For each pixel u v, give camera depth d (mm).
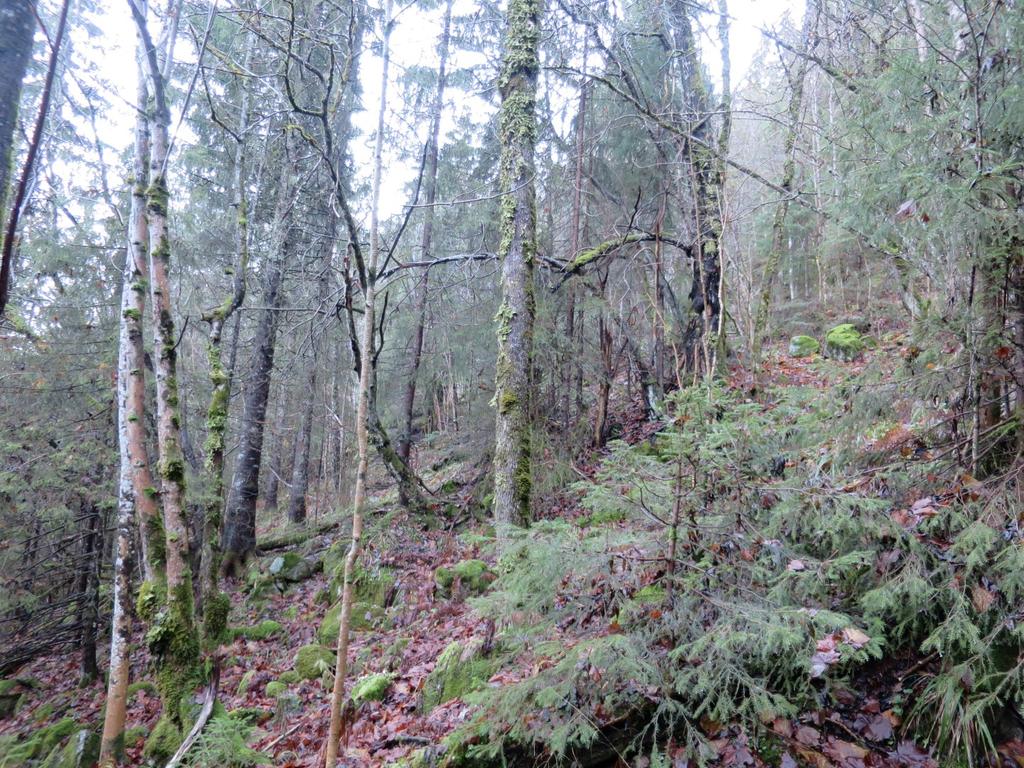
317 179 11555
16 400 8453
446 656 4812
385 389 13250
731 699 3059
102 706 7461
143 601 5703
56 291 9484
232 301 9133
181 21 7250
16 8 2047
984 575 2949
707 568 3320
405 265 8016
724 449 3492
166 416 5961
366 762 4078
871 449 3830
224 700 6316
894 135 3299
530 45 6410
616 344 10672
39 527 8953
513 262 6152
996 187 2871
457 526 9469
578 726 2977
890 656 3227
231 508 11461
